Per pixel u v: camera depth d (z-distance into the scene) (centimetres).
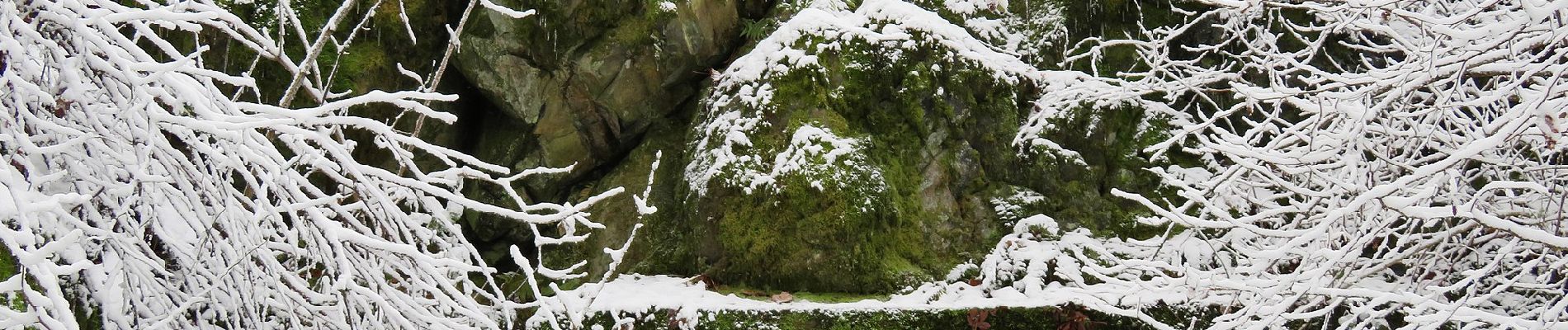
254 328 326
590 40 533
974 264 501
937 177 522
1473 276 355
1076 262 499
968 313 440
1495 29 373
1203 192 434
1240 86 445
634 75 540
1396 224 469
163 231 315
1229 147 418
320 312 358
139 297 321
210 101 306
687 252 502
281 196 317
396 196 370
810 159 487
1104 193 536
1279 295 375
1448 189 420
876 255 480
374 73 496
